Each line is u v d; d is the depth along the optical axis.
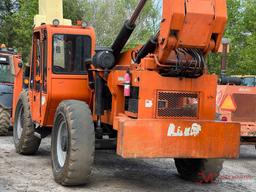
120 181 7.77
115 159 9.78
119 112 7.23
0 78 12.90
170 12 6.31
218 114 9.70
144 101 6.68
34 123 9.18
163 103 6.77
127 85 6.81
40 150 10.30
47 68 8.27
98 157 9.91
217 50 6.63
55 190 6.98
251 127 10.56
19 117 10.02
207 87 6.92
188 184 7.79
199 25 6.38
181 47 6.52
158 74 6.72
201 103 6.92
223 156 6.79
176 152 6.58
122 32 7.45
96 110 7.63
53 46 8.30
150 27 31.14
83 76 8.39
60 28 8.38
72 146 6.91
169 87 6.77
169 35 6.38
